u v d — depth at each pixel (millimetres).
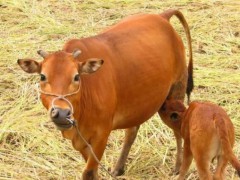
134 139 9750
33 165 9953
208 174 8500
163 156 10172
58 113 7527
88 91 8164
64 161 10062
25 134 10695
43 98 7820
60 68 7738
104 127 8430
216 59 13383
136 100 8922
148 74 8984
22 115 11219
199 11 15711
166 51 9422
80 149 8531
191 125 8594
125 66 8742
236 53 13727
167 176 9766
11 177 9633
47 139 10578
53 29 14594
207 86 12289
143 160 10117
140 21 9406
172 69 9578
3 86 12242
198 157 8516
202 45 14031
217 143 8422
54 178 9656
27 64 7961
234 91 12125
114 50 8750
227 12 15570
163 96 9383
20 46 13781
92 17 15422
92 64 7898
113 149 10391
